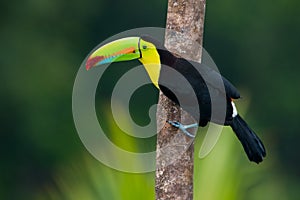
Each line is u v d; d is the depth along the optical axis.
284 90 33.03
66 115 31.19
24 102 31.17
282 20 33.25
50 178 31.17
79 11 32.66
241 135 12.16
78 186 14.14
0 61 31.42
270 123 32.91
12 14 32.06
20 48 31.67
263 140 22.89
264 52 33.09
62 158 30.97
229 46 33.03
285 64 33.12
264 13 33.16
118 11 32.75
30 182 31.34
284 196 28.64
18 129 31.25
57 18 32.50
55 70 31.45
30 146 31.22
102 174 13.48
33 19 32.28
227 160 13.39
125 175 13.35
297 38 33.28
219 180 13.25
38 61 31.56
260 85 33.06
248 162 14.67
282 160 32.66
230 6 32.84
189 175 12.02
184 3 11.96
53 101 31.19
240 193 13.67
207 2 32.88
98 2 32.78
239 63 33.03
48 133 30.97
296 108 32.88
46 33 32.31
